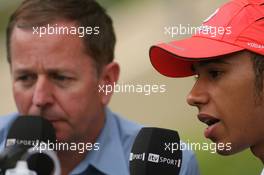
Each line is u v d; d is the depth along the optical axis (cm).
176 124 1215
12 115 763
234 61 562
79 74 684
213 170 1130
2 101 1323
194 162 745
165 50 589
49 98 668
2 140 724
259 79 559
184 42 592
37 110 666
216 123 570
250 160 1165
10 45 692
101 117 741
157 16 1702
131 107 1155
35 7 679
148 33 1672
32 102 670
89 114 704
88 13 702
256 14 582
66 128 684
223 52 558
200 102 572
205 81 575
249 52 561
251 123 563
